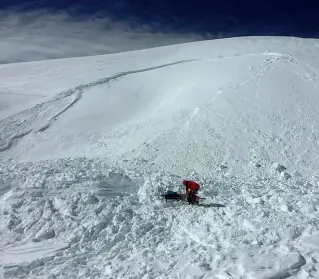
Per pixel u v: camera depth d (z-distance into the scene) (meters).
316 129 20.31
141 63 34.62
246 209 10.19
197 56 32.31
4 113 27.41
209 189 12.83
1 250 8.41
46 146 22.36
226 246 8.03
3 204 10.13
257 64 27.72
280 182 14.30
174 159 18.03
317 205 10.45
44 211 9.82
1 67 41.75
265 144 19.16
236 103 22.73
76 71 36.50
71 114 26.17
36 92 31.47
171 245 8.47
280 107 22.20
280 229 8.43
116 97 27.72
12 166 14.13
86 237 8.96
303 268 6.63
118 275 7.16
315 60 27.78
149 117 23.92
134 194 11.58
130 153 19.06
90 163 16.27
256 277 6.44
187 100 24.33
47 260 7.88
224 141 19.50
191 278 6.75
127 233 9.16
